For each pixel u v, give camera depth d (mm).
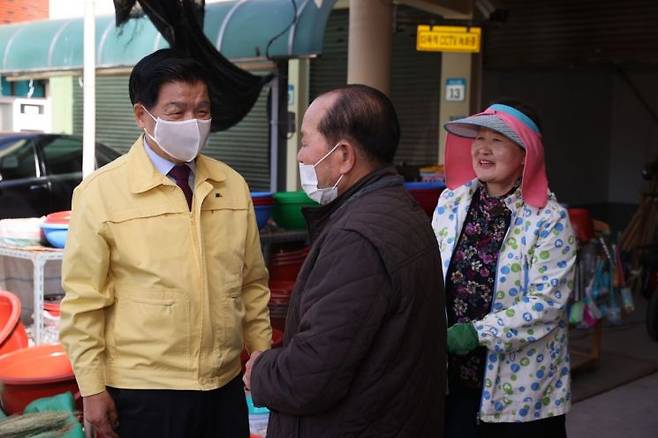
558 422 2809
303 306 1844
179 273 2359
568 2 8484
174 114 2342
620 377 5402
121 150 11688
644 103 10977
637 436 4371
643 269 7531
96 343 2354
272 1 7098
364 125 1911
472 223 2771
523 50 8836
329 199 2006
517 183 2744
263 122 10188
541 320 2598
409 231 1858
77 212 2359
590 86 10945
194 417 2410
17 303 3545
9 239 3994
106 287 2379
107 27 8102
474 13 8734
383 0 6812
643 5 8008
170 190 2400
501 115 2643
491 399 2623
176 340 2357
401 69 9609
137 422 2373
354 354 1761
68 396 2758
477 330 2547
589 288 5031
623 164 11367
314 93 10234
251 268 2658
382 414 1825
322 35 6539
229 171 2598
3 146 7652
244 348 2906
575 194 10945
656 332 6289
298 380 1774
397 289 1800
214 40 7152
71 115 12086
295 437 1865
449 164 2906
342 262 1787
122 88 11594
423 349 1859
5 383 2891
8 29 9711
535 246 2658
